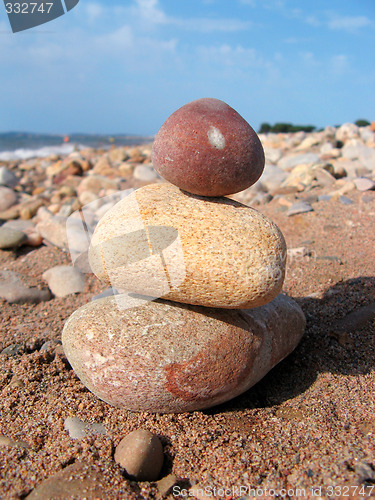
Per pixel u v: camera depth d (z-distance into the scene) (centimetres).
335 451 18
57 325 31
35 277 38
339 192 50
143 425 20
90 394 22
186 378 20
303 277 34
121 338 20
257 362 22
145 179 96
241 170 20
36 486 17
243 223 20
